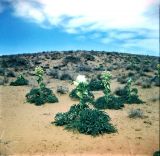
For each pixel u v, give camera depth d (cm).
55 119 1233
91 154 916
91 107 1587
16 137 1022
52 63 4175
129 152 946
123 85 2488
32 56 4559
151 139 1074
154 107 1652
